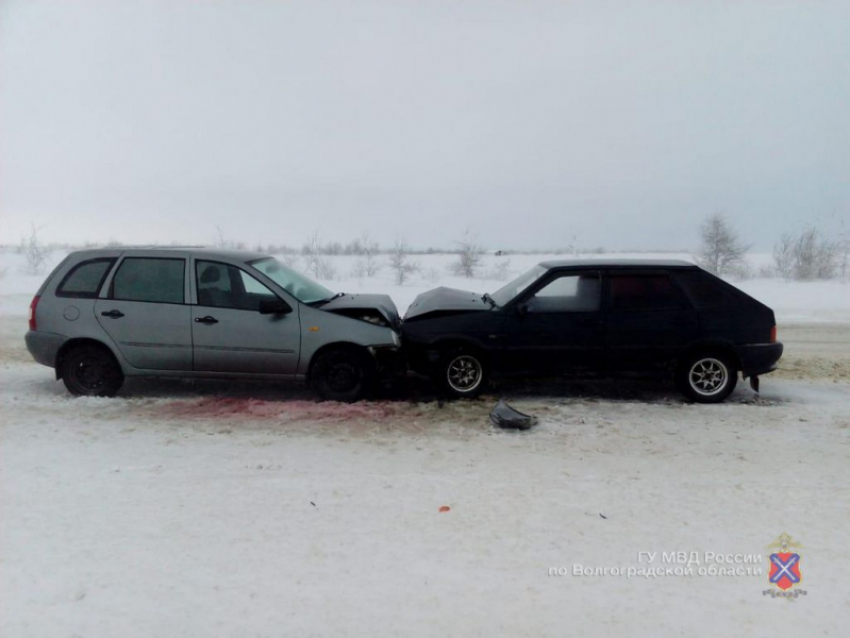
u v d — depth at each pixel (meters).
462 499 4.48
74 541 3.83
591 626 3.06
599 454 5.46
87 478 4.83
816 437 5.94
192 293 7.12
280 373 7.14
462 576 3.48
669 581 3.46
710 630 3.04
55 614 3.12
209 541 3.84
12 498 4.45
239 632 2.99
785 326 12.84
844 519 4.20
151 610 3.16
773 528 4.07
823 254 24.03
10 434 5.90
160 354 7.12
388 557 3.67
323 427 6.18
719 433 6.05
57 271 7.31
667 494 4.59
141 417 6.47
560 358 7.17
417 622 3.07
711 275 7.21
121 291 7.18
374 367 7.10
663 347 7.10
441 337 7.17
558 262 7.66
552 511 4.29
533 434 6.00
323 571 3.52
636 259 7.74
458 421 6.40
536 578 3.47
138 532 3.95
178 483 4.74
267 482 4.77
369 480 4.82
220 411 6.68
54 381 8.10
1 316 13.65
